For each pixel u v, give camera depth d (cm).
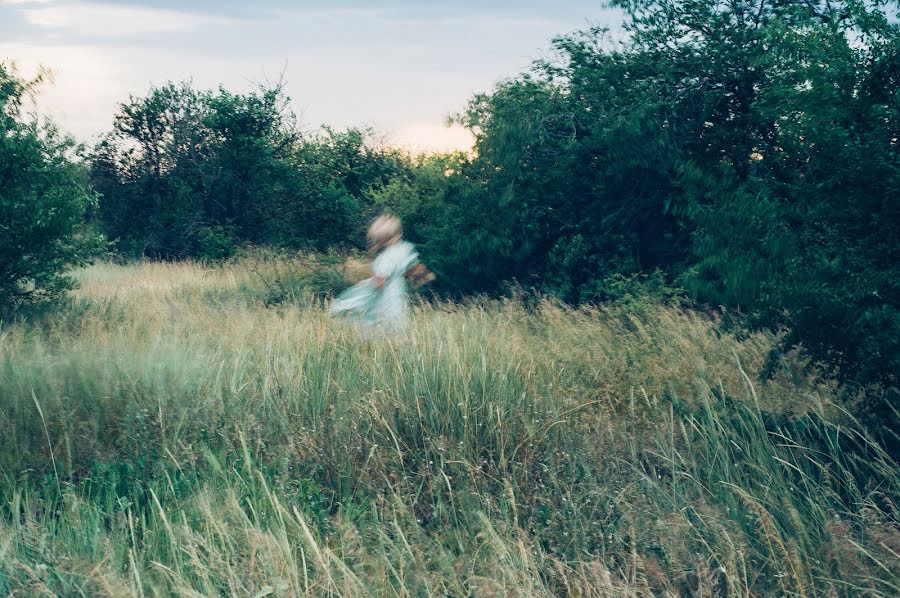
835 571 344
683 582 345
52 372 582
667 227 1206
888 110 462
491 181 1280
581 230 1226
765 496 401
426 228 1401
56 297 1081
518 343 654
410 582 336
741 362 629
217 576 333
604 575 320
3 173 1020
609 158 1179
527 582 327
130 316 936
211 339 733
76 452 491
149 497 433
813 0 1023
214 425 504
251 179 2228
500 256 1236
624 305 938
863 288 447
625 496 416
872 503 379
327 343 678
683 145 1148
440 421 503
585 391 577
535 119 1251
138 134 2403
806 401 521
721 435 471
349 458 465
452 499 416
